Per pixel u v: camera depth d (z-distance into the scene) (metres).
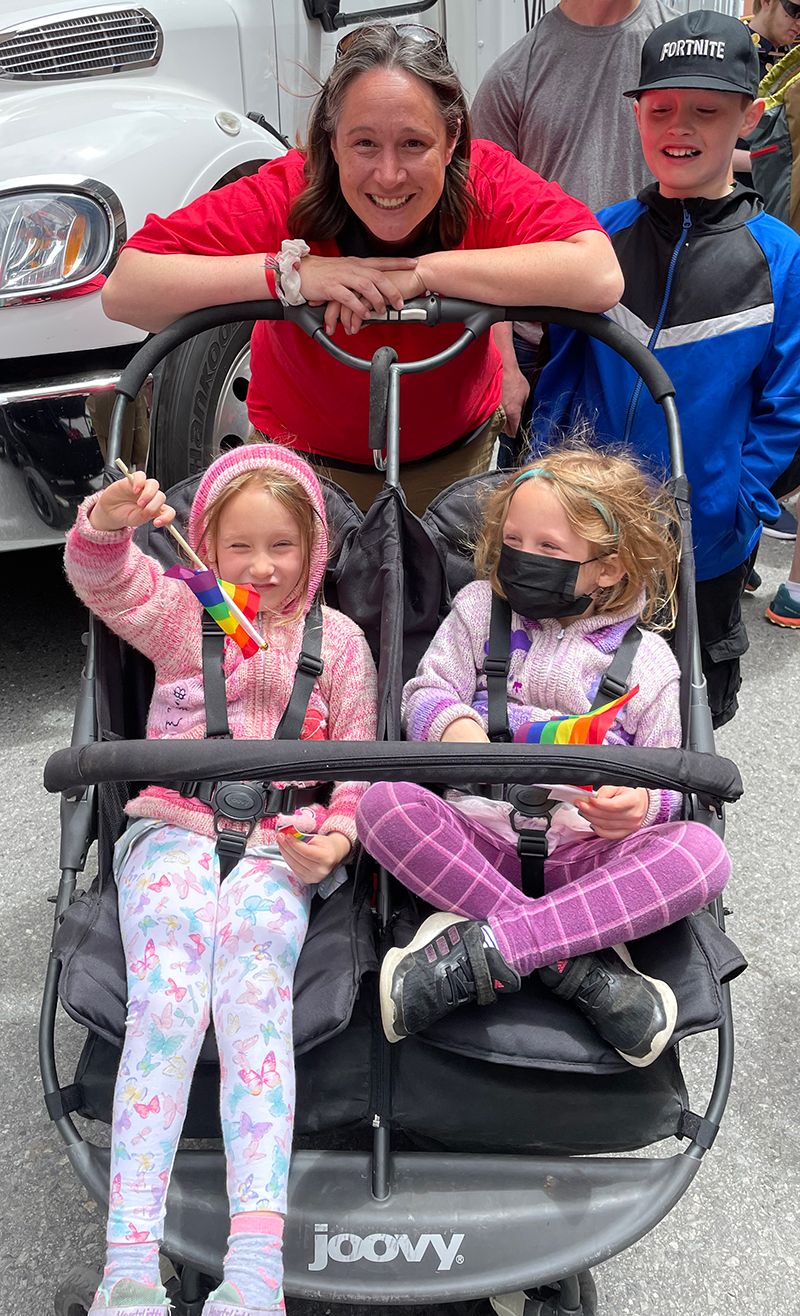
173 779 1.38
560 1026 1.59
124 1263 1.44
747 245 2.37
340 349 2.13
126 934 1.70
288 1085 1.55
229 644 1.96
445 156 2.07
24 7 3.13
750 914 2.77
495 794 1.90
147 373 2.15
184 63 3.40
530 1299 1.68
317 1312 1.90
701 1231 2.05
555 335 2.53
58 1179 2.13
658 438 2.40
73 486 2.93
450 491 2.23
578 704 1.94
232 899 1.72
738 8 5.80
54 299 2.81
